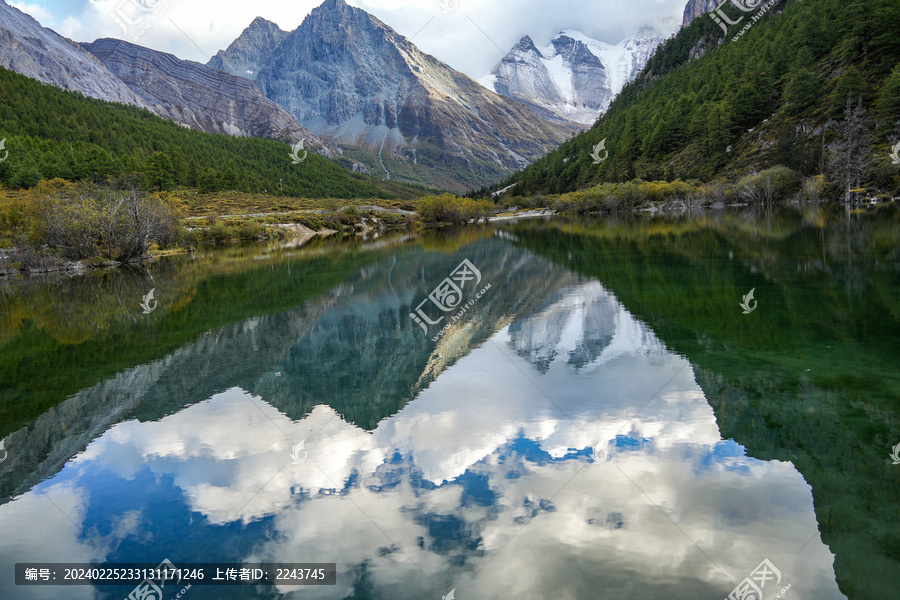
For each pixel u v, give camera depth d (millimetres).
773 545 4977
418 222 89500
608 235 43438
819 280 17312
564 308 16594
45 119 144875
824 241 27922
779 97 97750
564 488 6203
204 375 11492
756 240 31031
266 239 64062
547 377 10320
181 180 136125
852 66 78188
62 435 8492
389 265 31594
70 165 106688
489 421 8375
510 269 26484
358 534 5531
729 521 5375
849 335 11195
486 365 11414
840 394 8258
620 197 93250
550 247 36688
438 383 10398
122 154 138250
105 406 9766
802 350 10445
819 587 4398
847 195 60125
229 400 9906
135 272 33875
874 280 16625
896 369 9109
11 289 28406
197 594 4762
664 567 4742
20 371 12156
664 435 7430
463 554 5098
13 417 9344
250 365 12188
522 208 124812
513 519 5645
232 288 24516
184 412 9359
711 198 85312
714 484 6090
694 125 110250
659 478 6289
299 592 4691
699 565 4750
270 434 8289
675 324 13430
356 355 12844
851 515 5355
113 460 7578
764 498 5742
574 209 100250
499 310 17109
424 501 6117
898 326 11562
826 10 101688
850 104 69812
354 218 84875
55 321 18406
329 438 8047
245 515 6023
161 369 12016
